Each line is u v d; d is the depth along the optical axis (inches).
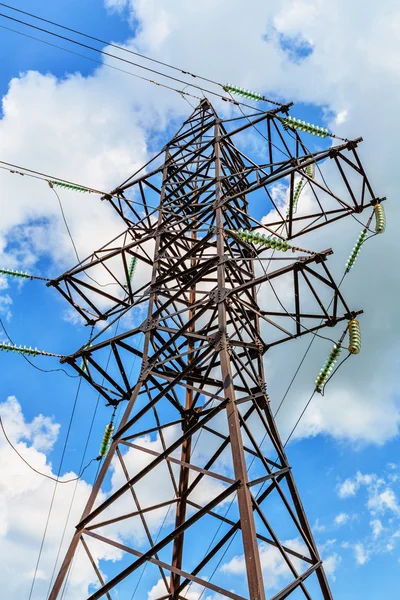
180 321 843.4
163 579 633.6
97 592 500.4
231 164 983.0
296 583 509.7
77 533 548.7
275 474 581.6
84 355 778.8
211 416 580.1
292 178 829.2
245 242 872.3
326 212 871.7
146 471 570.3
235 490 507.5
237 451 532.1
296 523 566.6
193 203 900.6
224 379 605.0
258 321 801.6
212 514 658.8
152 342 738.8
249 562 452.4
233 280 853.8
